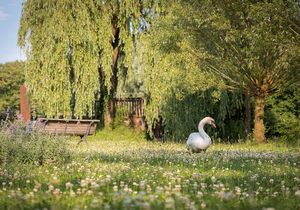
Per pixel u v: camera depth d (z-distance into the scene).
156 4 22.58
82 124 17.14
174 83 21.33
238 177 6.96
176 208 3.96
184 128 22.27
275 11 13.66
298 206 4.32
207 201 4.35
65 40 22.17
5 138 9.33
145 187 5.77
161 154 12.29
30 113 24.20
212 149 15.30
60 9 22.28
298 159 10.70
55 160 9.52
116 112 25.98
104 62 22.66
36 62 22.75
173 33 18.09
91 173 7.30
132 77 23.30
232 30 16.16
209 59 18.33
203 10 16.84
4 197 4.82
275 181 6.49
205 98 22.33
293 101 21.08
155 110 22.53
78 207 4.00
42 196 4.79
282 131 21.02
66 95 22.61
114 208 3.97
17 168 8.06
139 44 22.59
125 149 15.20
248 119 21.44
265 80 18.73
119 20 23.23
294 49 14.12
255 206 4.15
